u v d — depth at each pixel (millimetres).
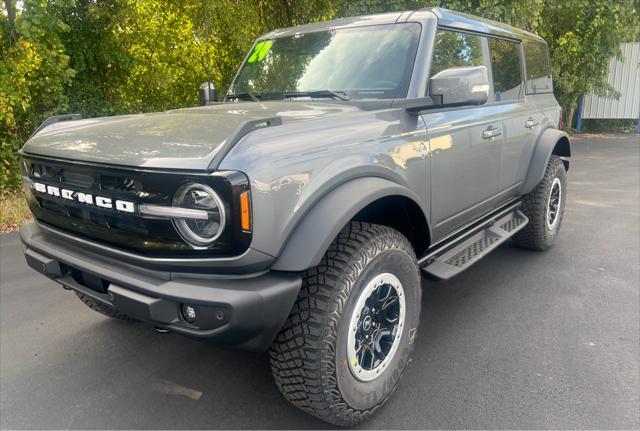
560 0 13500
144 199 2035
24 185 2781
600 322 3459
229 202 1914
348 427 2490
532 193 4660
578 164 10578
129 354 3256
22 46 7117
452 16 3465
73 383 2941
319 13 9180
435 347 3195
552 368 2916
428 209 3008
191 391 2844
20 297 4145
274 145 2088
